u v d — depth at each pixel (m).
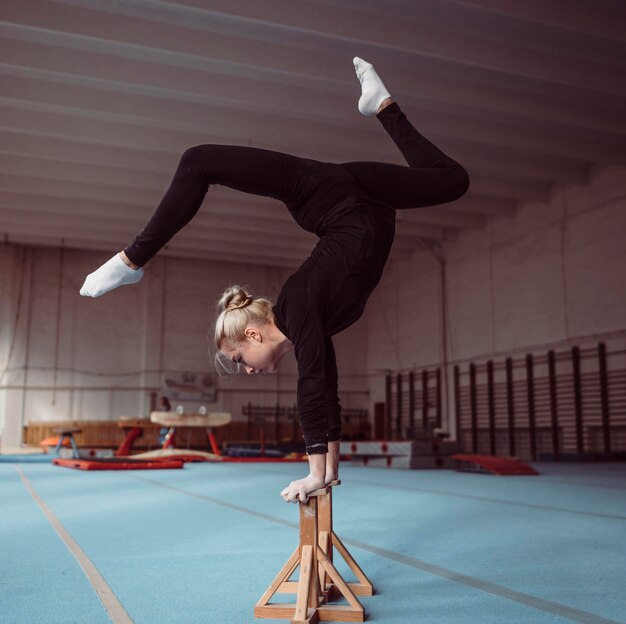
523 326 13.60
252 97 9.13
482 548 2.99
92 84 9.12
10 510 4.65
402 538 3.29
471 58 8.12
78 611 1.96
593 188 12.14
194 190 1.96
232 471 9.27
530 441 13.12
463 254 15.55
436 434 11.43
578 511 4.40
